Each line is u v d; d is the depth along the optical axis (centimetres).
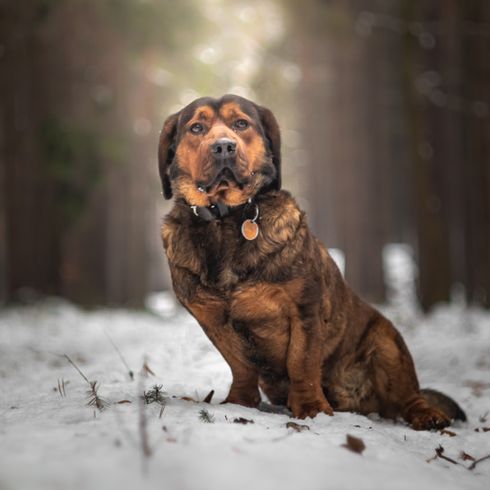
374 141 2116
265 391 552
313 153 3297
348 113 2047
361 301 561
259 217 469
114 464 287
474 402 648
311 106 2806
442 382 768
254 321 475
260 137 489
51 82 1786
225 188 462
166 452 307
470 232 1755
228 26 2184
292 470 299
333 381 539
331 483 289
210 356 789
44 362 858
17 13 1695
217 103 489
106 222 2052
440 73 1762
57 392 561
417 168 1666
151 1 1783
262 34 2250
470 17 1656
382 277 2036
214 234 468
